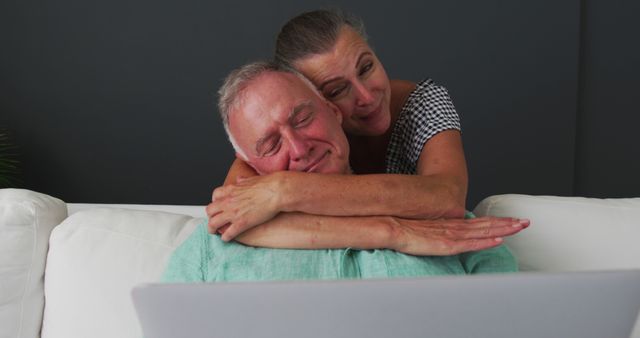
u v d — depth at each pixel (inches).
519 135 156.6
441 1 154.3
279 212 47.5
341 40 54.7
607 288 28.2
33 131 162.7
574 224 55.4
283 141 50.1
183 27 158.1
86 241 54.3
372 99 56.3
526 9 153.1
